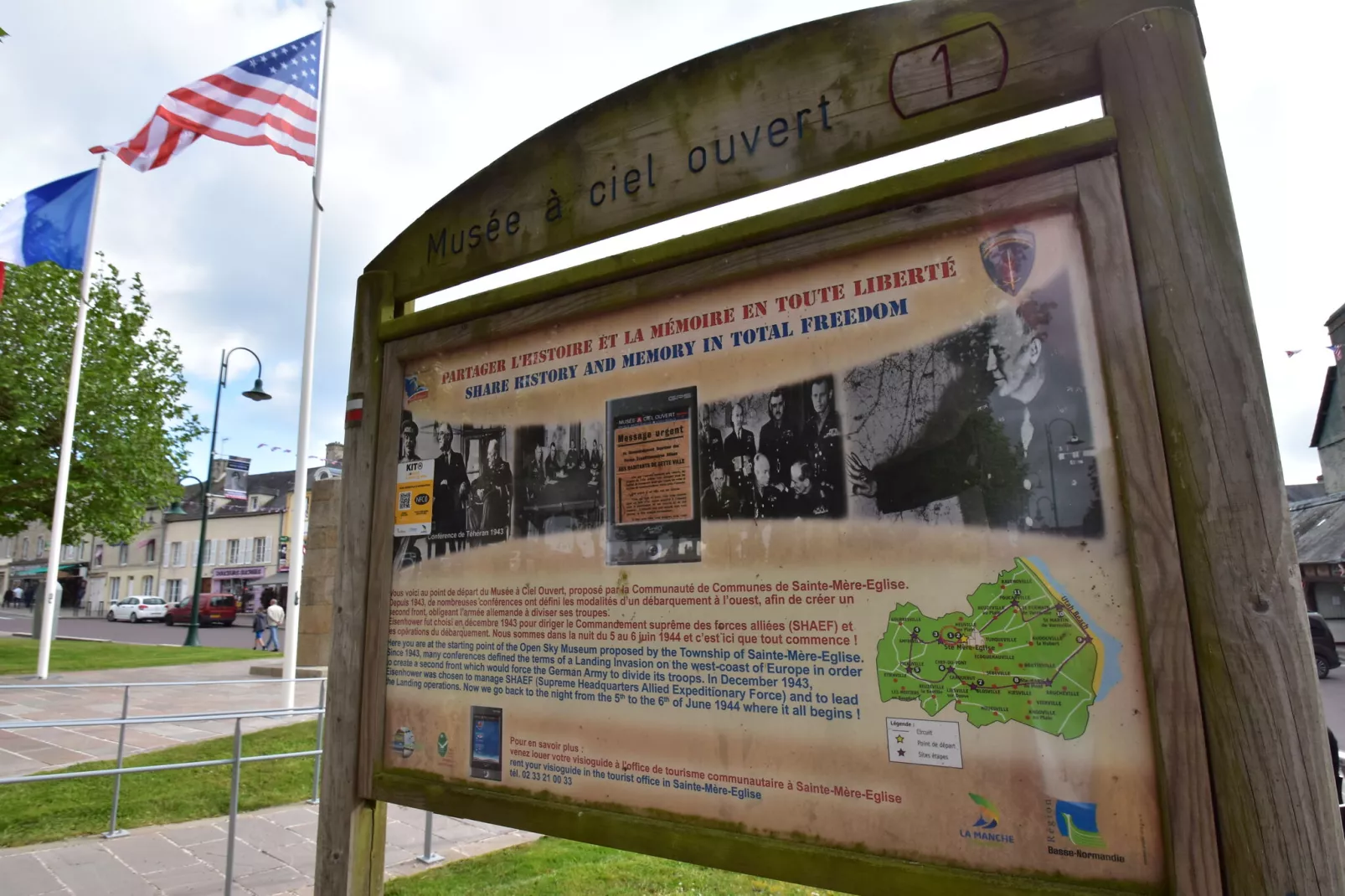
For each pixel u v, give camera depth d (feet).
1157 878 5.04
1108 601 5.38
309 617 44.50
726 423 6.94
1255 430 5.11
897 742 5.85
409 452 9.01
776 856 6.08
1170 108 5.59
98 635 95.45
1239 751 4.85
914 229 6.26
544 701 7.55
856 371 6.42
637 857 15.02
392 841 16.38
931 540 5.94
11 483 54.19
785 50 7.25
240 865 14.84
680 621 6.89
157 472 60.85
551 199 8.52
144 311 61.82
